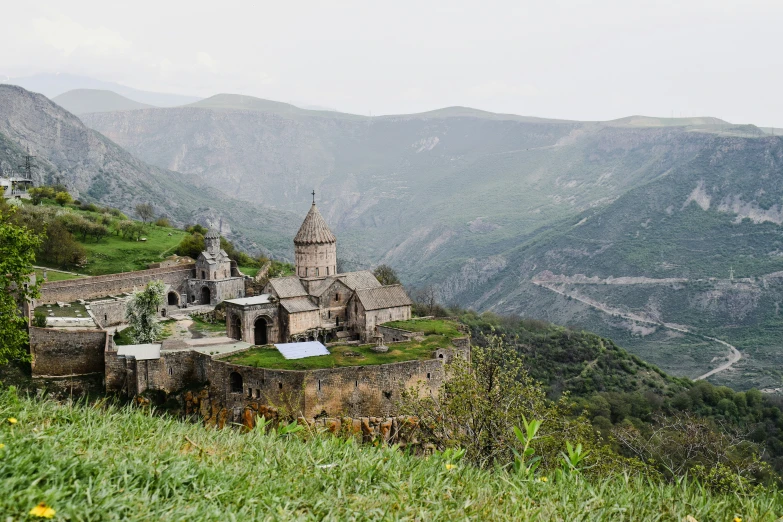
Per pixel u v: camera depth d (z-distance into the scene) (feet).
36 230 398.21
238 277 386.52
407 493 52.01
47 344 249.55
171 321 334.65
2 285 155.12
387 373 233.76
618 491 57.26
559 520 49.73
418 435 160.15
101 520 41.88
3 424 56.59
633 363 464.65
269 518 45.37
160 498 46.62
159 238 507.71
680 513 52.65
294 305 289.33
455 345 268.82
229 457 59.11
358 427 217.56
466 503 50.98
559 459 75.77
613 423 330.95
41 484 44.98
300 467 57.06
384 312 298.56
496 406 131.64
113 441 57.62
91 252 440.04
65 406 68.23
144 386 240.12
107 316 318.24
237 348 257.14
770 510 52.70
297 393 222.28
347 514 47.55
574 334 499.10
